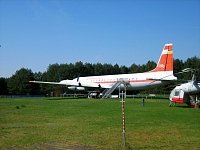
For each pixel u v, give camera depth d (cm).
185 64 14725
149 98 7288
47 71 17200
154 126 2117
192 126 2116
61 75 16138
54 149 1366
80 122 2350
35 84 15862
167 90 11762
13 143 1495
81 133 1802
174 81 6862
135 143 1491
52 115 2919
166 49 7069
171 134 1761
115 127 2066
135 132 1839
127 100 6175
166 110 3584
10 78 16025
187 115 2948
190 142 1511
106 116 2823
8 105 4462
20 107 4044
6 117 2719
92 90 8138
